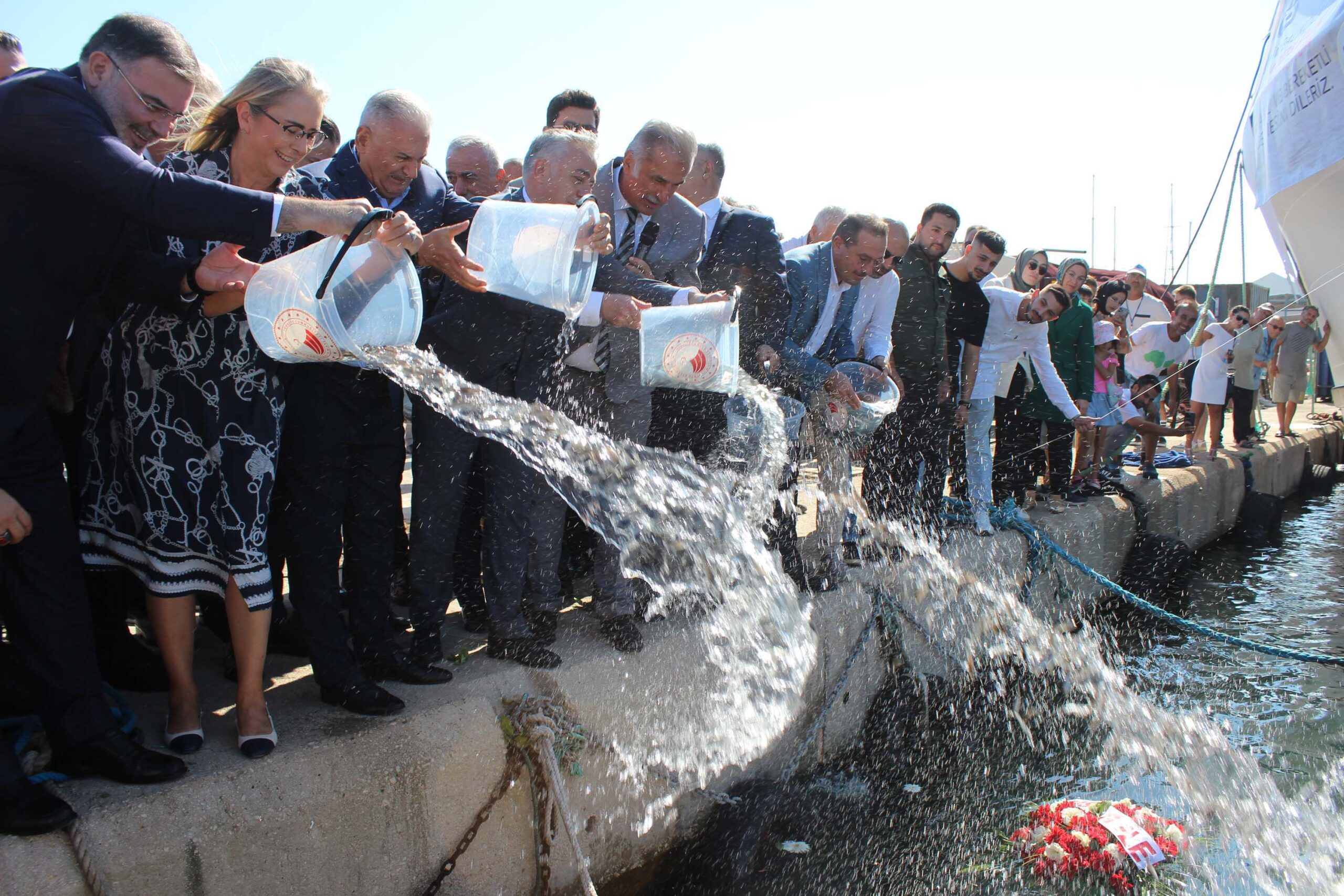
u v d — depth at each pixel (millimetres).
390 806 2871
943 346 5441
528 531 3445
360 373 2969
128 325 2568
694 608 3977
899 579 5047
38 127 2162
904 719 4852
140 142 2412
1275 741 4926
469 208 3264
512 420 3143
